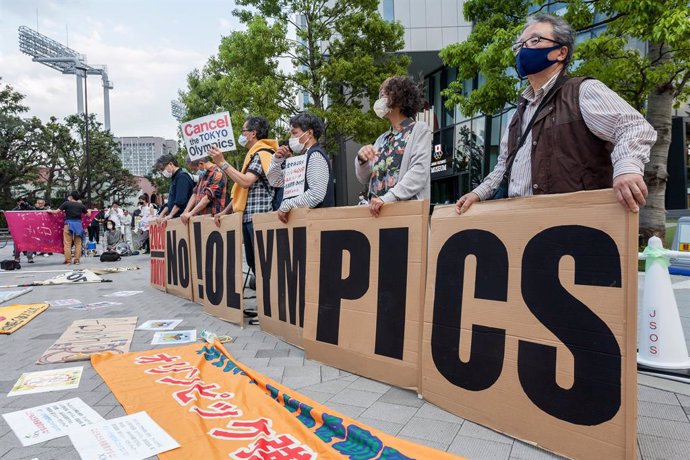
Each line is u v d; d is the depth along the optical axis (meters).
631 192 1.80
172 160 7.09
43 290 7.39
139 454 2.02
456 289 2.51
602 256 1.91
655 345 3.05
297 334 3.79
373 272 3.04
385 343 2.93
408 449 2.02
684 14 6.41
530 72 2.33
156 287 7.40
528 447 2.09
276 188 4.83
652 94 8.50
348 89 17.44
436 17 18.06
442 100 21.58
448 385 2.49
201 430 2.23
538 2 9.20
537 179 2.27
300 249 3.75
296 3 14.66
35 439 2.21
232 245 4.67
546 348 2.08
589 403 1.91
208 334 4.02
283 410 2.44
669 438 2.15
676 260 5.18
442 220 2.63
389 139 3.23
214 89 24.80
